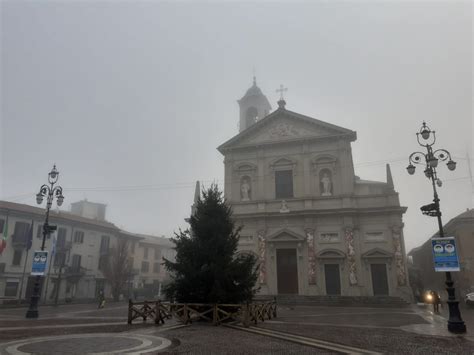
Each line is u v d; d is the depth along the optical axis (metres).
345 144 40.41
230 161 43.88
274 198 41.31
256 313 18.23
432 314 25.09
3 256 42.00
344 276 36.47
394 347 12.03
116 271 51.56
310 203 39.25
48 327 16.92
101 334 14.41
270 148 42.78
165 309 18.03
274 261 38.81
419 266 78.88
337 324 18.55
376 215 37.38
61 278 47.75
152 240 73.06
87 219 53.84
